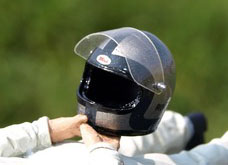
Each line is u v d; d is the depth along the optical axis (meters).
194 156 11.83
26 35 26.77
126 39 10.85
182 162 11.60
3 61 25.70
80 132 11.16
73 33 26.50
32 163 10.75
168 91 11.09
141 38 10.93
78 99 11.02
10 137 11.07
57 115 24.14
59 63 25.80
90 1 26.78
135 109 10.80
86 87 11.09
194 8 26.19
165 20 26.23
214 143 12.25
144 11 26.53
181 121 14.12
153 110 10.99
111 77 11.02
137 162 10.98
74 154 10.72
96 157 10.22
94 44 11.16
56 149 10.92
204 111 24.38
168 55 11.08
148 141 13.44
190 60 25.38
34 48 26.33
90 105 10.86
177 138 13.99
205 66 25.20
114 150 10.38
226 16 25.89
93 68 11.05
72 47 26.25
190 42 25.72
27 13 26.95
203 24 25.86
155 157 11.41
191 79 25.06
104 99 11.04
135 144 13.23
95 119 10.86
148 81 10.70
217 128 23.56
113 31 11.09
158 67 10.81
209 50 25.50
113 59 10.70
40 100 24.53
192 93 24.83
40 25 26.75
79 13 26.73
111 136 10.95
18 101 24.59
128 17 26.59
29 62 25.83
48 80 25.03
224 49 25.53
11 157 11.03
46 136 11.16
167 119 13.98
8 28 26.81
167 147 13.80
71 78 25.06
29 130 11.16
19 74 25.31
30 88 24.89
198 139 14.42
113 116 10.77
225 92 24.83
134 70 10.62
